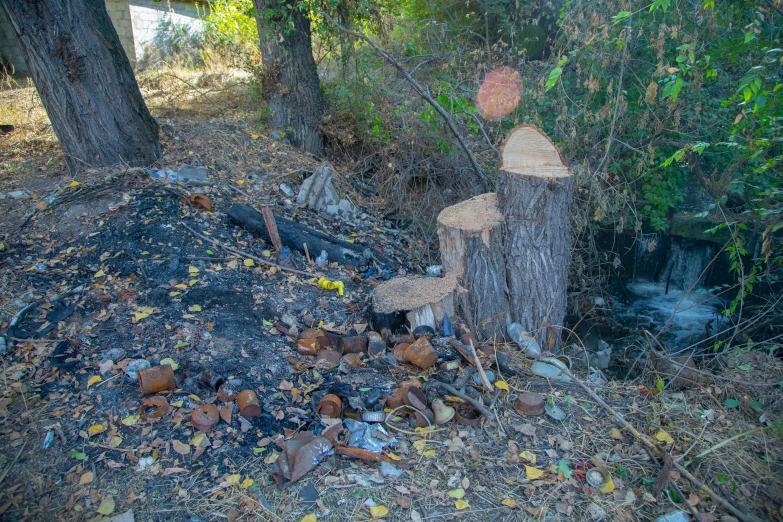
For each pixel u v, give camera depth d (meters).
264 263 4.55
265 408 2.92
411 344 3.43
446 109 6.28
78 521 2.23
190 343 3.34
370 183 7.39
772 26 4.84
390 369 3.35
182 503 2.34
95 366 3.10
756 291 5.65
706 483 2.55
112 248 4.28
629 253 7.14
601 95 6.23
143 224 4.55
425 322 3.65
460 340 3.60
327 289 4.39
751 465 2.64
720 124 5.75
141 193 4.92
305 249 4.92
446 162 7.02
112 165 5.39
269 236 4.96
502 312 3.76
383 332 3.66
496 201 3.93
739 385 3.24
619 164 6.30
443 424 2.91
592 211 6.28
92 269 4.06
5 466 2.46
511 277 3.74
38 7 4.77
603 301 6.32
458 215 3.81
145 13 10.03
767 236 4.09
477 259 3.62
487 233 3.57
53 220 4.62
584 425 2.96
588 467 2.64
